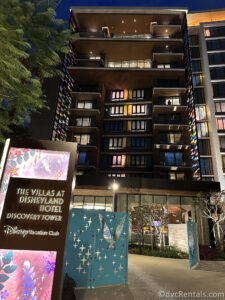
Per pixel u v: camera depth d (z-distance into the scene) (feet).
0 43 15.78
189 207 79.87
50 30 24.86
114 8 131.95
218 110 127.34
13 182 12.62
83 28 142.92
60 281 11.55
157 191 76.23
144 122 122.62
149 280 23.22
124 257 22.13
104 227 21.59
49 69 26.73
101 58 133.80
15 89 20.13
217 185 75.82
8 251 11.59
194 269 31.48
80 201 85.15
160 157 111.04
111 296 17.21
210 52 140.46
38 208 12.39
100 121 122.83
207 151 123.54
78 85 131.13
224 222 73.31
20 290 11.25
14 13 20.89
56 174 13.12
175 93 118.01
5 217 12.01
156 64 127.13
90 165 109.29
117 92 135.23
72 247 19.84
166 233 63.21
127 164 115.44
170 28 132.77
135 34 146.00
